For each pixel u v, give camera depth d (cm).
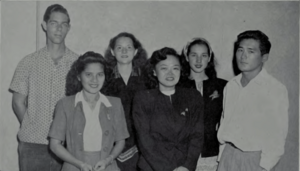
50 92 249
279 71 282
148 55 264
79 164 227
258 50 249
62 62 251
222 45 273
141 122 235
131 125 252
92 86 237
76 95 239
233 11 276
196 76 266
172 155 232
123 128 243
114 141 243
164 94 241
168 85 239
